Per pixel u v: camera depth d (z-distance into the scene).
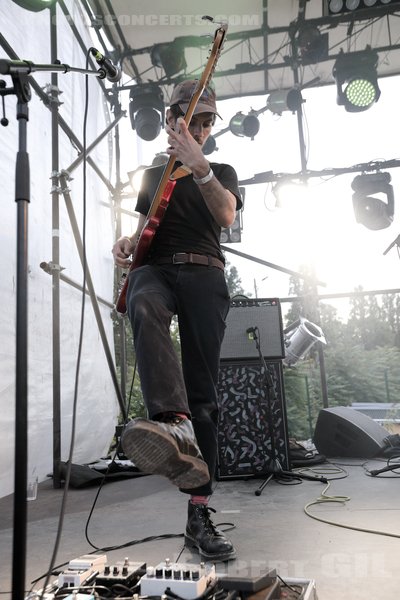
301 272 5.64
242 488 2.91
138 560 1.64
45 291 3.57
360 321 13.18
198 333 1.65
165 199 1.67
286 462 3.21
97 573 1.28
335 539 1.78
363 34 5.88
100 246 4.94
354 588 1.33
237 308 3.34
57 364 3.30
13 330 3.03
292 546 1.73
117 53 5.75
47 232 3.69
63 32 4.15
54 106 3.49
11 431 2.95
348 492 2.61
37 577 1.50
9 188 3.11
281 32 5.65
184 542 1.81
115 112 5.59
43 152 3.67
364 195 5.61
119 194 5.48
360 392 9.15
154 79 6.29
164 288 1.62
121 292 1.82
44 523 2.24
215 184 1.54
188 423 1.32
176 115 1.76
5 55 3.10
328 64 6.21
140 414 5.95
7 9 3.21
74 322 4.12
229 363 3.29
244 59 6.15
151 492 2.91
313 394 7.69
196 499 1.71
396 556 1.57
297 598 1.18
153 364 1.40
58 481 3.19
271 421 3.15
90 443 4.38
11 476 2.96
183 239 1.70
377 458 3.80
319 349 5.44
